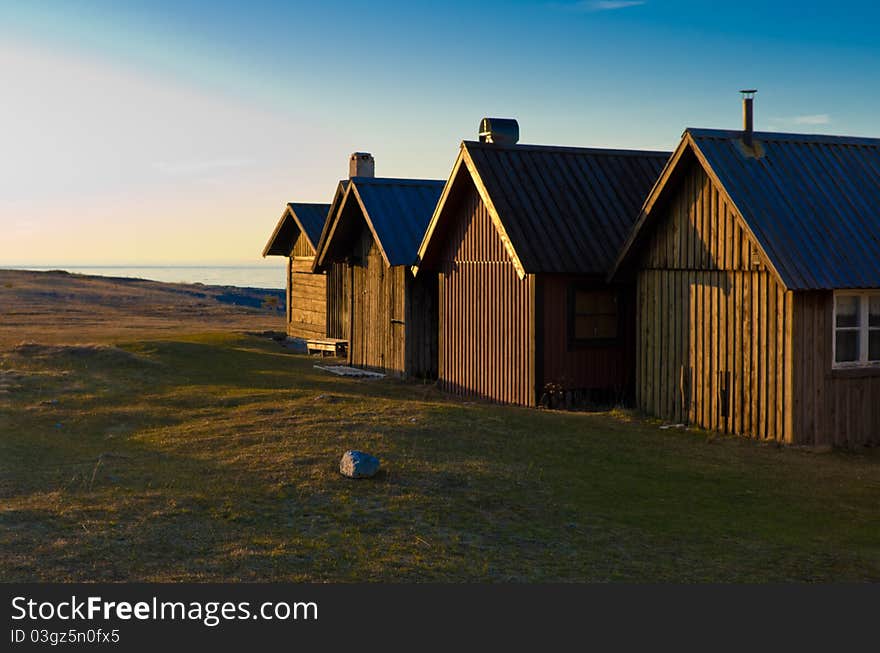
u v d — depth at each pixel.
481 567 9.38
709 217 17.19
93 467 13.26
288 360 30.70
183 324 47.47
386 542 10.04
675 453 15.30
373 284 29.02
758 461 14.80
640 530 10.98
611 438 16.34
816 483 13.51
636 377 19.36
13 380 21.06
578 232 21.06
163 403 19.34
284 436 15.34
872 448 16.19
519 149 22.41
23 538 9.66
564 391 20.91
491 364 22.58
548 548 10.14
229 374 24.86
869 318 16.44
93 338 32.84
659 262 18.56
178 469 13.18
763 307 16.12
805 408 15.76
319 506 11.25
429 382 26.36
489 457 14.20
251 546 9.73
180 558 9.30
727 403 16.91
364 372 27.98
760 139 17.53
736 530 11.15
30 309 54.03
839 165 17.64
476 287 23.25
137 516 10.62
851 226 16.34
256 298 94.00
